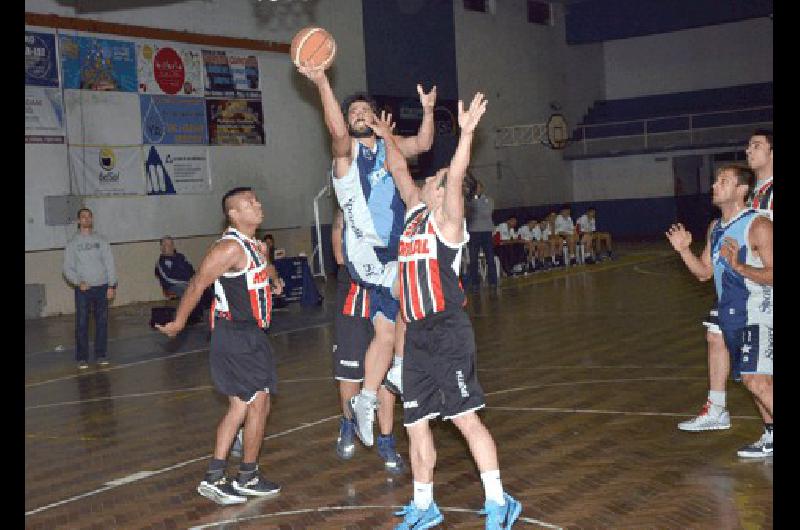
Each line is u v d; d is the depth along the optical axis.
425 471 5.09
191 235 22.25
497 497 4.80
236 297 5.92
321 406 8.85
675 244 6.64
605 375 9.41
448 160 29.88
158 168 21.50
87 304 12.59
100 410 9.45
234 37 23.22
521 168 33.47
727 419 6.95
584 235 24.95
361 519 5.46
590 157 35.38
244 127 23.55
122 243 20.72
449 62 30.16
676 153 34.28
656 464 6.12
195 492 6.27
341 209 6.20
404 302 4.99
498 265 21.81
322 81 5.64
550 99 34.91
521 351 11.33
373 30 27.36
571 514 5.23
